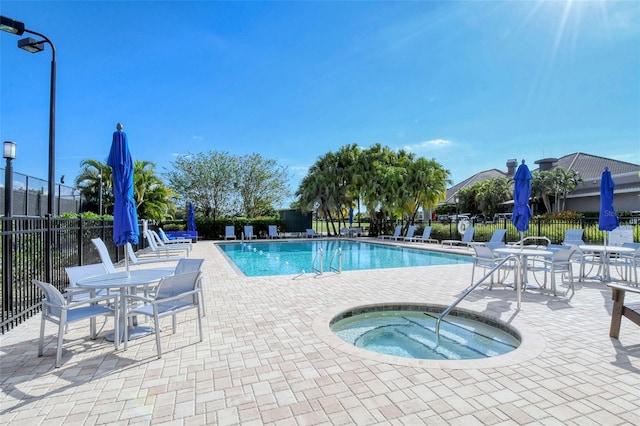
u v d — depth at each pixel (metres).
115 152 4.49
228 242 20.30
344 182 23.89
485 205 35.59
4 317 4.38
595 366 3.28
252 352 3.66
